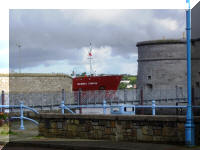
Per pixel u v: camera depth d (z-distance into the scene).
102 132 13.02
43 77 43.84
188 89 11.06
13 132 16.17
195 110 33.22
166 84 52.41
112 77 59.16
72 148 11.65
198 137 11.15
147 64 53.81
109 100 37.34
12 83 40.31
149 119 11.98
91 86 60.41
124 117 12.48
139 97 41.00
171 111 44.19
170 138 11.61
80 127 13.58
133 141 12.31
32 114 26.02
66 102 34.06
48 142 12.62
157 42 52.88
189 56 11.15
